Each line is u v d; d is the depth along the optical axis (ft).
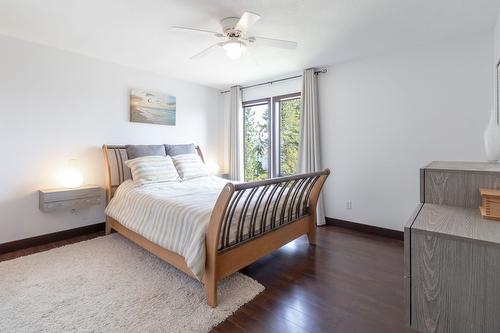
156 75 13.00
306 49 9.87
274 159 14.47
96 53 10.36
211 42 9.23
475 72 8.65
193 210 6.84
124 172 11.54
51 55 9.74
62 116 10.11
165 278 7.24
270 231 7.84
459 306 2.89
